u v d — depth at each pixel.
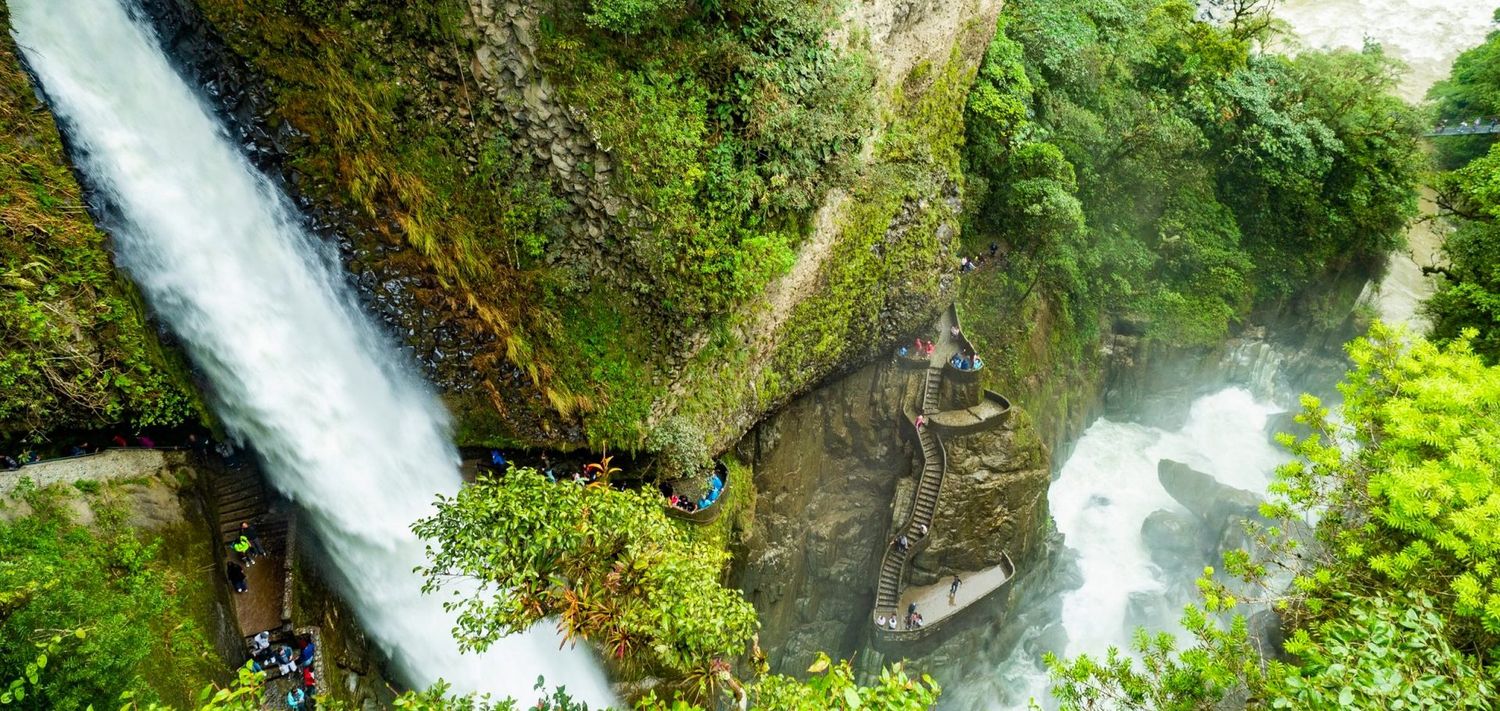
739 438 26.23
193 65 18.59
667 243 21.31
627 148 20.33
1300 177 45.91
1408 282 54.53
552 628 21.58
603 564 14.59
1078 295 40.03
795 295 25.55
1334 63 49.91
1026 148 35.19
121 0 17.88
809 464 30.83
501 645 21.31
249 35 18.06
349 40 18.80
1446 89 58.66
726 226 22.03
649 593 13.84
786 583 29.84
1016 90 35.53
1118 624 34.53
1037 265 36.44
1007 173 36.03
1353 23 74.44
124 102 17.78
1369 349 17.17
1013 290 36.53
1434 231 48.97
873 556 31.77
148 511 17.33
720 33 20.77
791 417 29.66
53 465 16.34
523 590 14.56
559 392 22.08
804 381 28.14
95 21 17.31
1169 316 43.19
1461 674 10.83
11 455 16.19
